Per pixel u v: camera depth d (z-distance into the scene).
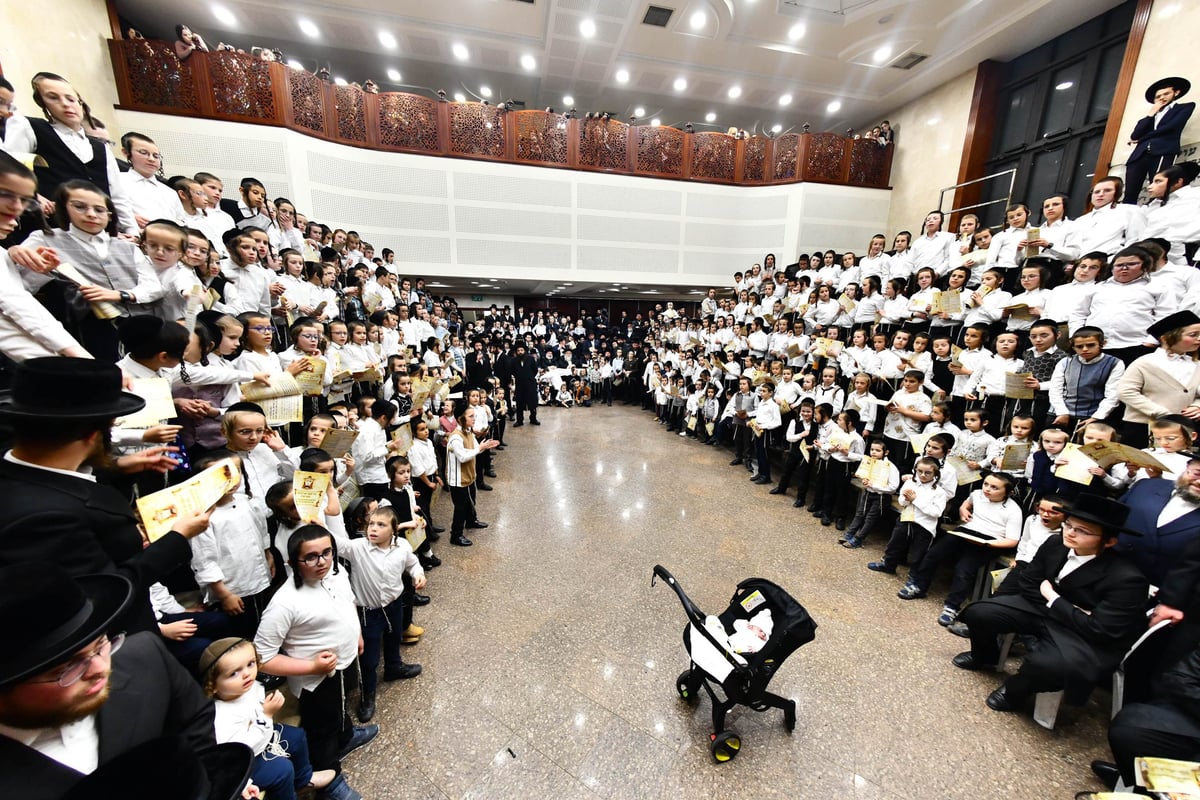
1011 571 2.86
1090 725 2.41
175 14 8.14
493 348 9.71
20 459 1.15
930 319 5.41
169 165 7.40
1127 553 2.40
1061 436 3.11
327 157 8.31
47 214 2.28
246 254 3.41
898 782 2.09
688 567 3.94
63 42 6.23
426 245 9.38
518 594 3.52
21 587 0.73
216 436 2.41
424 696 2.54
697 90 10.66
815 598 3.54
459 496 4.27
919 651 2.96
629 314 17.16
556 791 2.02
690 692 2.45
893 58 8.97
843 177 10.55
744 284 9.95
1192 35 5.88
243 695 1.57
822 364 6.38
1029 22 7.50
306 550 1.86
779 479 6.42
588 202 10.14
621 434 8.88
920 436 4.27
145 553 1.32
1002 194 8.83
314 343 3.37
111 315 2.09
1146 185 4.93
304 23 8.45
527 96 11.30
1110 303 3.43
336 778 1.94
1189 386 2.73
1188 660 1.89
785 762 2.18
